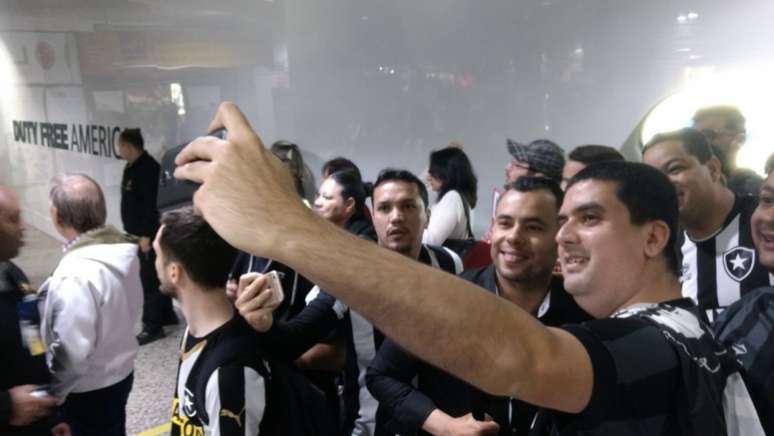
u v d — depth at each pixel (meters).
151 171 4.26
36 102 6.83
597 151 2.18
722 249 1.65
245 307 1.31
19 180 7.82
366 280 0.52
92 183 2.16
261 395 1.23
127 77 5.52
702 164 1.64
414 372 1.50
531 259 1.41
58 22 6.08
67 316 1.92
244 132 0.56
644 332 0.68
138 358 3.94
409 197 1.88
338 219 2.41
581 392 0.60
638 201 0.75
